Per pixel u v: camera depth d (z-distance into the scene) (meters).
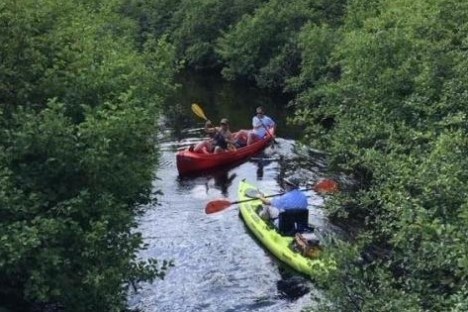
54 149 13.07
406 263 11.47
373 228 18.69
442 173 11.73
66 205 13.09
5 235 11.48
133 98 16.55
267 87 44.69
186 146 30.66
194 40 54.91
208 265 18.38
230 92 45.47
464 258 8.84
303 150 28.58
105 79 15.80
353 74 21.81
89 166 13.15
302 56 39.03
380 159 15.77
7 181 12.26
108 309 13.55
